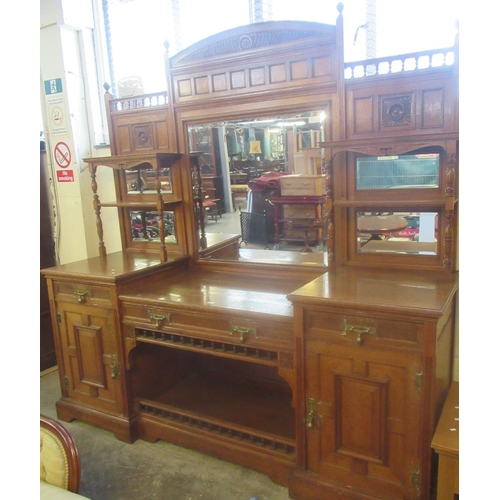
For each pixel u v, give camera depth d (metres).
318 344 1.67
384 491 1.65
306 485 1.78
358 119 1.98
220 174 2.40
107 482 1.97
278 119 2.18
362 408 1.63
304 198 2.21
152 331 2.18
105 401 2.33
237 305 1.89
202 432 2.12
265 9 2.49
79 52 2.88
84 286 2.26
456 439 1.48
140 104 2.56
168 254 2.62
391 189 1.97
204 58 2.26
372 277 1.90
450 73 1.77
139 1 2.81
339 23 1.91
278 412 2.23
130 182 2.68
